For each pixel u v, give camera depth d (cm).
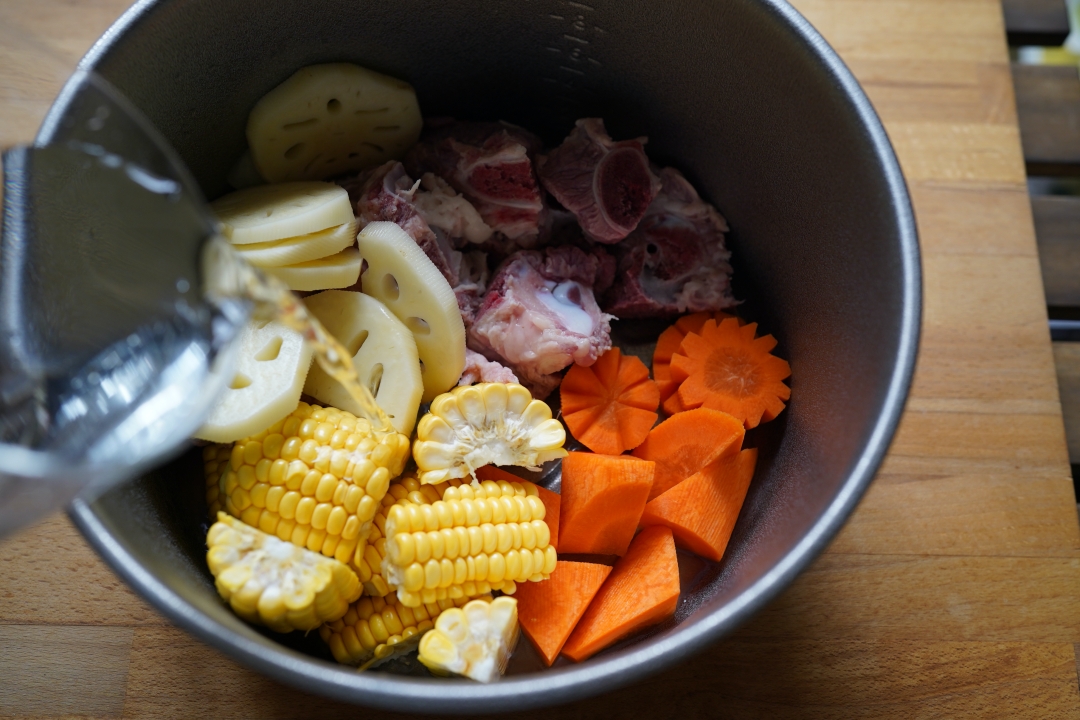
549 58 38
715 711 35
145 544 29
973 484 38
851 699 35
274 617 30
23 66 32
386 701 26
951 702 35
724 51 34
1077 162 42
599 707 34
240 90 35
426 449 33
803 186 35
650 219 40
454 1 35
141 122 27
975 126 42
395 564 32
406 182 38
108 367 26
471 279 39
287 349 33
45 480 24
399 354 35
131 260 27
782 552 30
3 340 28
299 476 32
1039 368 39
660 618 35
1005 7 44
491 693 26
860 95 32
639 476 35
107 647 34
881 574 36
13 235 29
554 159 40
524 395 34
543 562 33
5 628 34
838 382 34
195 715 34
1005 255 40
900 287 31
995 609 36
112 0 41
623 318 41
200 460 36
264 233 34
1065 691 36
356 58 37
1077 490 39
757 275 40
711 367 38
